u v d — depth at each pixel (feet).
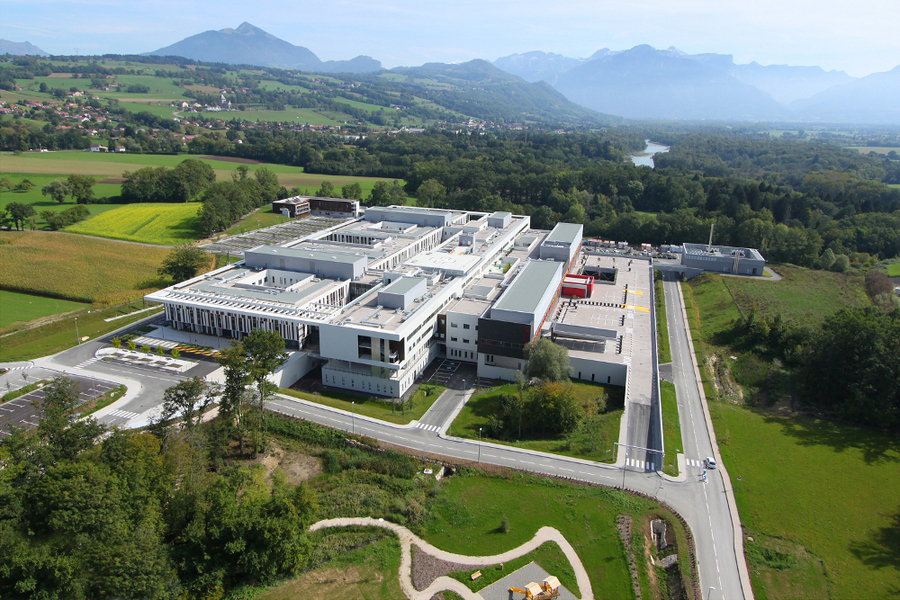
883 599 246.47
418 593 241.35
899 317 438.81
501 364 458.91
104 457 268.00
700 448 358.23
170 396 318.45
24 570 208.54
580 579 249.14
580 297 599.57
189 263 617.21
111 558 218.38
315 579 249.75
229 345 470.39
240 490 293.43
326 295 507.71
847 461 346.33
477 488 309.22
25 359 445.78
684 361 496.64
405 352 426.51
